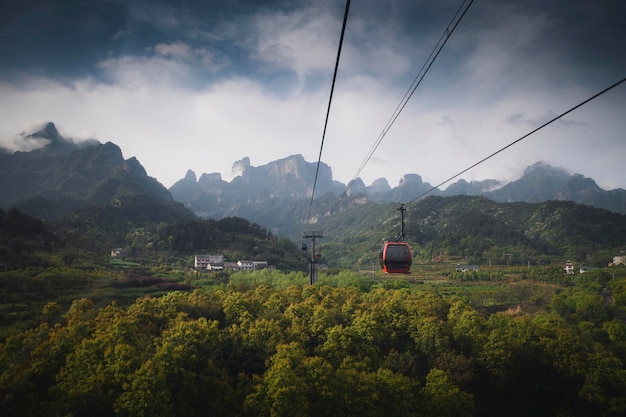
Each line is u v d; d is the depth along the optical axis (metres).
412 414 66.00
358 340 84.19
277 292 120.75
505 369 80.88
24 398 50.47
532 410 78.38
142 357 61.97
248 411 60.09
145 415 52.78
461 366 77.88
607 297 160.75
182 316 84.50
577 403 77.88
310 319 92.12
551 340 85.56
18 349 56.19
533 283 197.88
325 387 62.88
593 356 81.38
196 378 65.25
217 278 161.12
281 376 60.88
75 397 51.28
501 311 143.50
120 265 144.50
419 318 94.81
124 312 80.81
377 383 67.12
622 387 75.19
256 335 77.50
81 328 66.31
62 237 142.12
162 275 146.38
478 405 79.38
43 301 77.88
